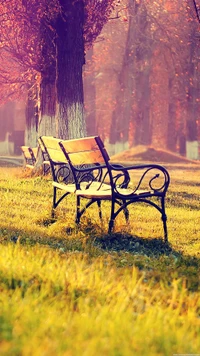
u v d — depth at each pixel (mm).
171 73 58562
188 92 56469
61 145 10602
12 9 26688
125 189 10789
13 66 37688
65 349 3963
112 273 6660
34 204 14227
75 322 4574
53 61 24578
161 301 5785
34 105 33125
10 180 19547
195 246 10016
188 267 7965
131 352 4000
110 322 4586
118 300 5359
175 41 55062
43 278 5879
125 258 8312
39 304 5062
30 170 22891
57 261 6676
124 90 57344
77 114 21469
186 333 4781
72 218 10836
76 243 9219
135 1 52125
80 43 21500
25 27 28031
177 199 17469
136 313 5113
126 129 59781
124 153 43438
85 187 11141
